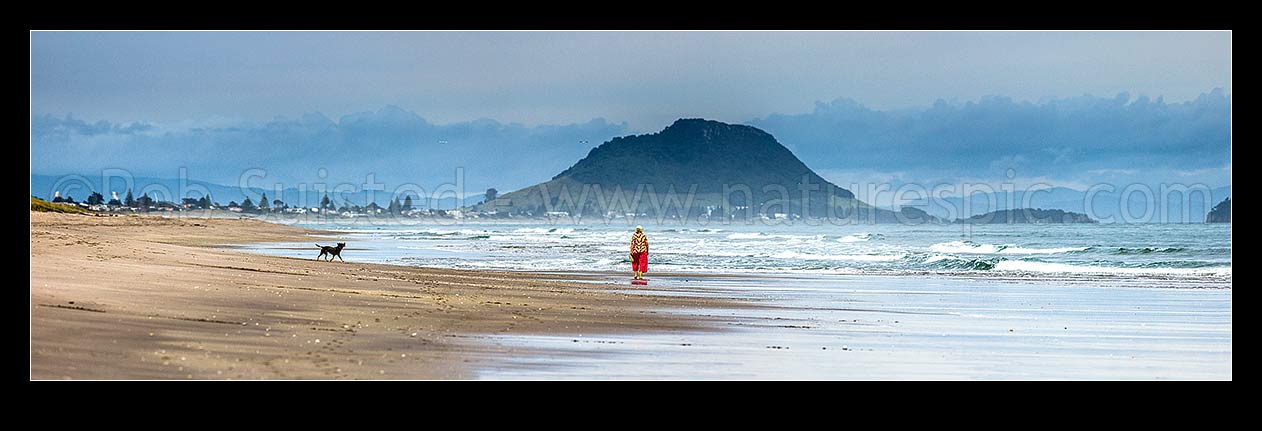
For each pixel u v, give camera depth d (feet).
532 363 57.26
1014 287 133.39
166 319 64.90
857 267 181.68
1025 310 100.27
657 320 85.20
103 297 72.54
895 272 166.20
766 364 59.52
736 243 330.54
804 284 138.10
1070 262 197.36
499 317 81.05
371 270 143.84
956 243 271.90
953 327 83.25
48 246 126.62
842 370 57.57
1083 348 69.41
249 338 59.98
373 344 61.31
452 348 61.57
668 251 257.96
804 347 68.23
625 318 85.87
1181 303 108.68
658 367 57.41
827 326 83.10
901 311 98.63
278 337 61.31
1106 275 158.61
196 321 65.41
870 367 58.90
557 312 88.48
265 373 49.47
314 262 160.76
